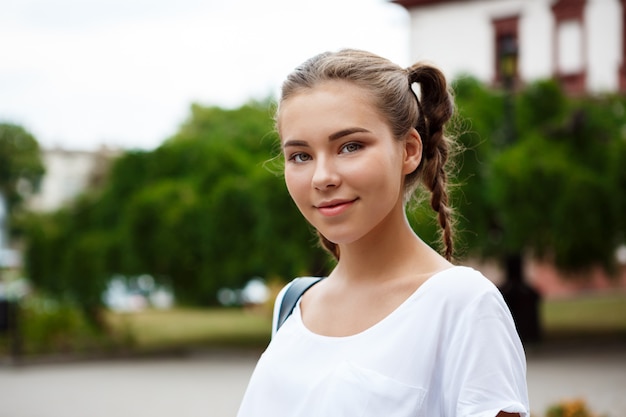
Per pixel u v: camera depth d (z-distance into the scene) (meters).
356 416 1.49
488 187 15.55
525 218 15.30
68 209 19.02
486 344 1.46
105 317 18.94
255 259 15.82
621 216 16.00
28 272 18.75
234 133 19.41
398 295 1.58
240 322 23.19
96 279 17.91
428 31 29.58
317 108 1.54
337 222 1.54
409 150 1.64
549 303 27.11
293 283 1.83
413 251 1.63
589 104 17.11
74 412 10.54
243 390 12.10
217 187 16.75
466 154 15.43
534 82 17.22
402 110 1.59
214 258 16.50
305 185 1.56
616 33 26.05
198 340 18.69
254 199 15.66
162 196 17.11
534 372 13.05
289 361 1.64
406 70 1.72
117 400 11.41
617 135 16.70
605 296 28.81
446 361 1.49
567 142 16.34
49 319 17.12
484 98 17.19
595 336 17.62
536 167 15.39
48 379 13.72
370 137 1.54
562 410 6.55
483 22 28.47
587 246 16.33
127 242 17.22
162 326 22.11
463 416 1.44
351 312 1.62
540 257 16.89
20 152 52.84
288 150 1.59
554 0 26.94
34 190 53.53
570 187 15.45
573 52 26.78
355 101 1.54
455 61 29.02
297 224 15.15
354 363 1.53
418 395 1.48
